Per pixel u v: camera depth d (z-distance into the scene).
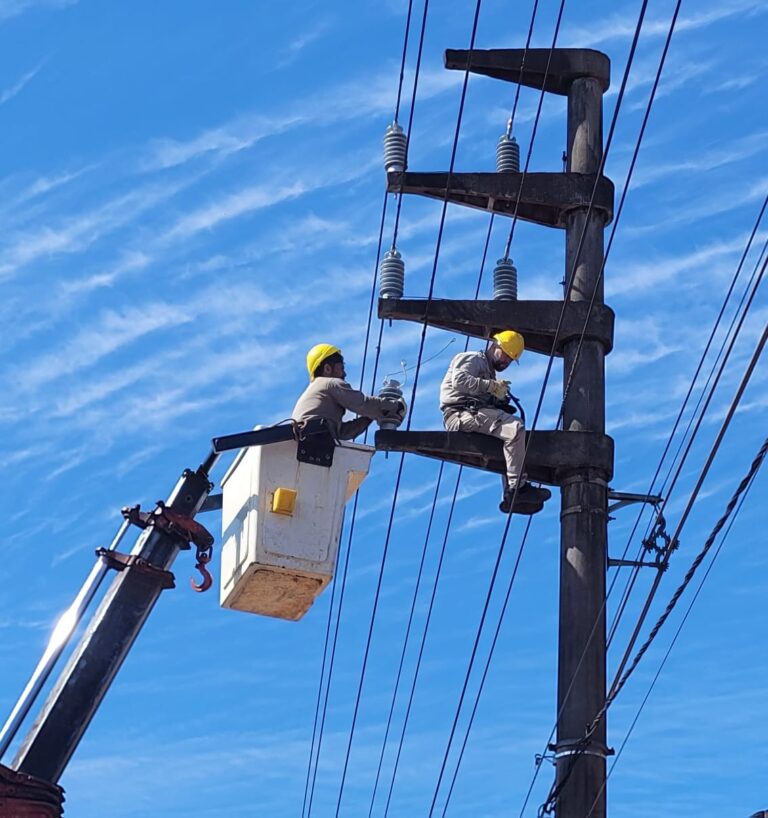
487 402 13.11
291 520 12.36
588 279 13.21
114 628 11.68
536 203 13.42
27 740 11.38
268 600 12.79
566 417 12.95
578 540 12.55
